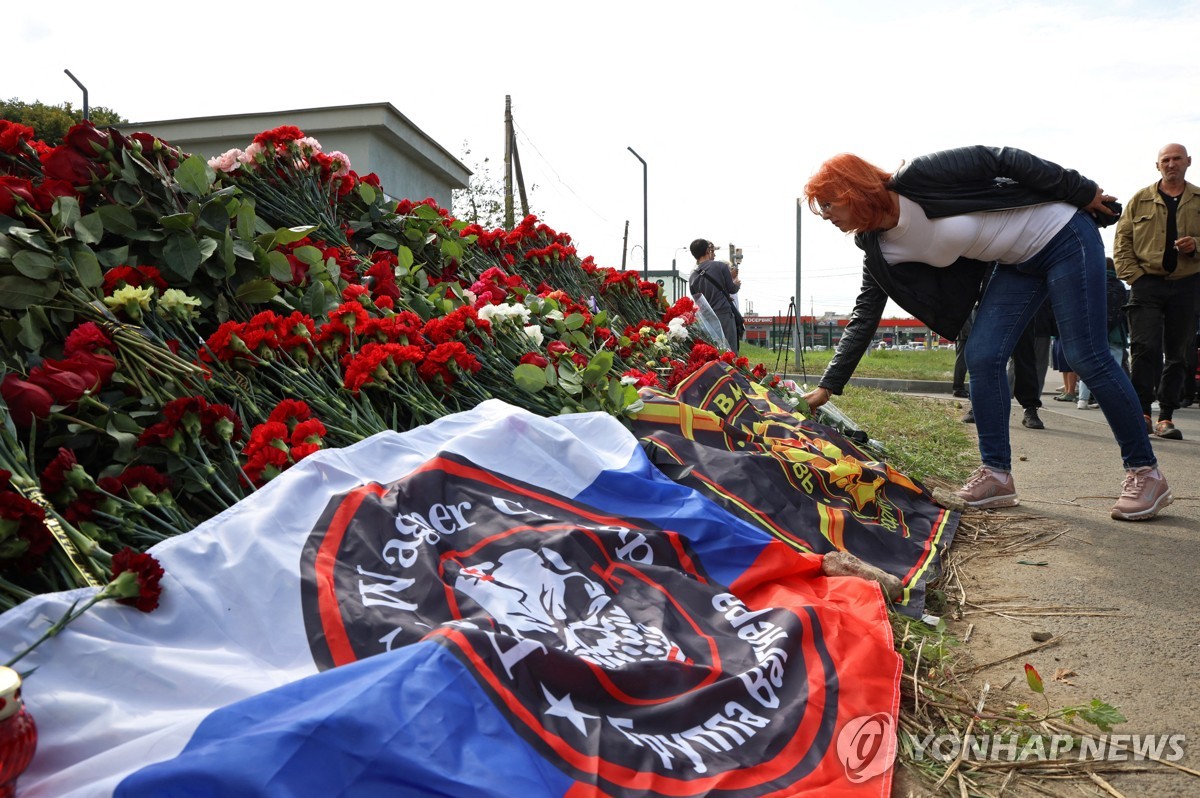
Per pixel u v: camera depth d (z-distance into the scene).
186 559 1.73
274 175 4.35
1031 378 7.39
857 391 11.84
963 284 4.08
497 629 1.78
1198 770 1.85
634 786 1.54
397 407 3.03
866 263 4.20
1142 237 6.40
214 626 1.65
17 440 1.91
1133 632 2.60
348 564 1.89
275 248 3.26
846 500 3.57
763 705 1.88
